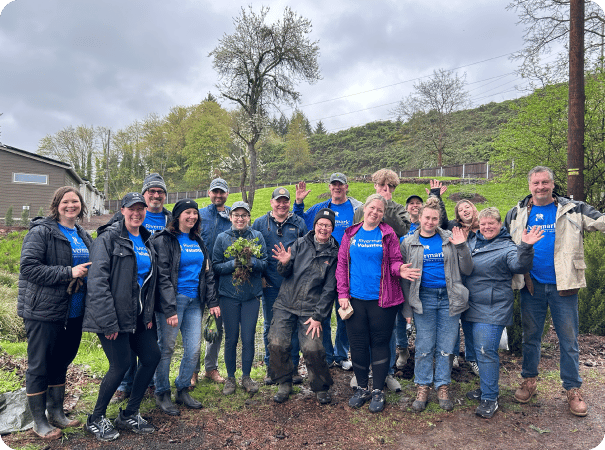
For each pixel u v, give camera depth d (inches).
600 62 387.2
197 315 150.6
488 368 142.2
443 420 138.9
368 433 130.5
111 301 117.7
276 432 131.0
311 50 1106.7
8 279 361.7
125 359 123.2
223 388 164.2
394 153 2679.6
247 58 1096.8
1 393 134.5
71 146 2405.3
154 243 139.6
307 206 999.0
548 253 146.5
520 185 445.4
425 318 148.9
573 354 142.6
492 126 2299.5
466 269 142.8
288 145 2972.4
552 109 398.0
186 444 122.8
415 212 187.8
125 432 128.8
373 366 148.5
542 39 441.7
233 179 2222.0
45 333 119.6
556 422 136.4
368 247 149.9
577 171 295.3
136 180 2632.9
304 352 147.7
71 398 149.9
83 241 134.9
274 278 174.4
